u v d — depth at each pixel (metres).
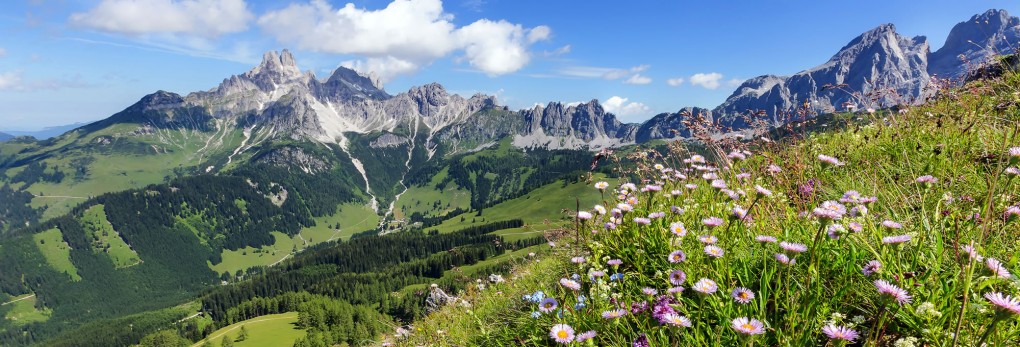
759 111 6.41
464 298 7.70
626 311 3.26
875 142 6.16
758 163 6.19
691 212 4.53
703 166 5.23
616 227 4.71
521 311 5.12
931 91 7.29
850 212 3.66
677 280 3.33
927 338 2.49
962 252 2.55
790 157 5.70
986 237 3.11
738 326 2.32
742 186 5.16
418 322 7.88
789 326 2.76
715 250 3.27
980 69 7.38
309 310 124.25
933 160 4.93
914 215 3.81
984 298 2.51
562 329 2.99
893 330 2.76
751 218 4.11
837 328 2.25
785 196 4.74
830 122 7.23
